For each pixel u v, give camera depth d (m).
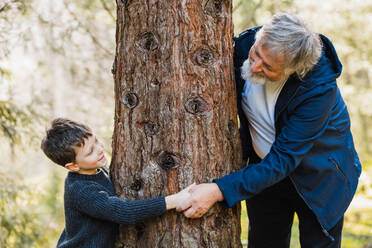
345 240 4.73
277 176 1.60
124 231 1.71
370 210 5.93
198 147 1.62
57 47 4.00
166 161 1.63
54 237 4.43
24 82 4.39
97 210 1.58
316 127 1.60
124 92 1.67
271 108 1.72
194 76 1.60
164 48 1.59
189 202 1.56
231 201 1.58
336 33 5.29
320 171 1.69
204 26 1.60
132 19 1.62
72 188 1.64
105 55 4.36
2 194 3.69
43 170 6.29
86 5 4.05
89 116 4.52
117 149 1.72
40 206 5.04
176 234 1.63
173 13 1.58
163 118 1.61
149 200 1.57
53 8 3.81
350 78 8.19
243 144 1.95
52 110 4.00
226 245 1.70
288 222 2.05
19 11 3.24
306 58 1.49
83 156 1.64
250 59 1.59
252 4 3.88
